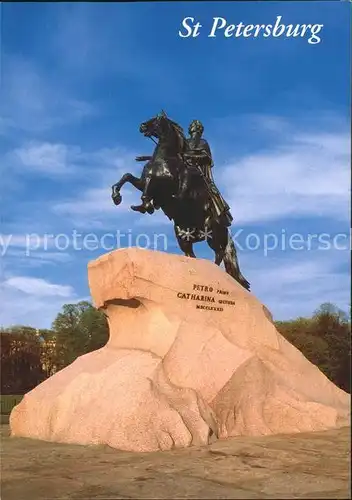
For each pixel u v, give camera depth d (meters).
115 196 10.78
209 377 7.02
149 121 11.13
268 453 5.37
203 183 11.22
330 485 4.03
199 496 3.83
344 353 24.59
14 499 3.94
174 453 5.50
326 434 6.64
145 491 4.04
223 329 7.80
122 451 5.66
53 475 4.63
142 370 6.71
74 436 6.20
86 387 6.71
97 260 7.97
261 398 7.09
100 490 4.12
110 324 8.13
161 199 11.10
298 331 26.05
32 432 6.79
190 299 7.70
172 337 7.27
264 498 3.72
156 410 6.02
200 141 11.47
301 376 7.97
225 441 6.20
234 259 11.40
